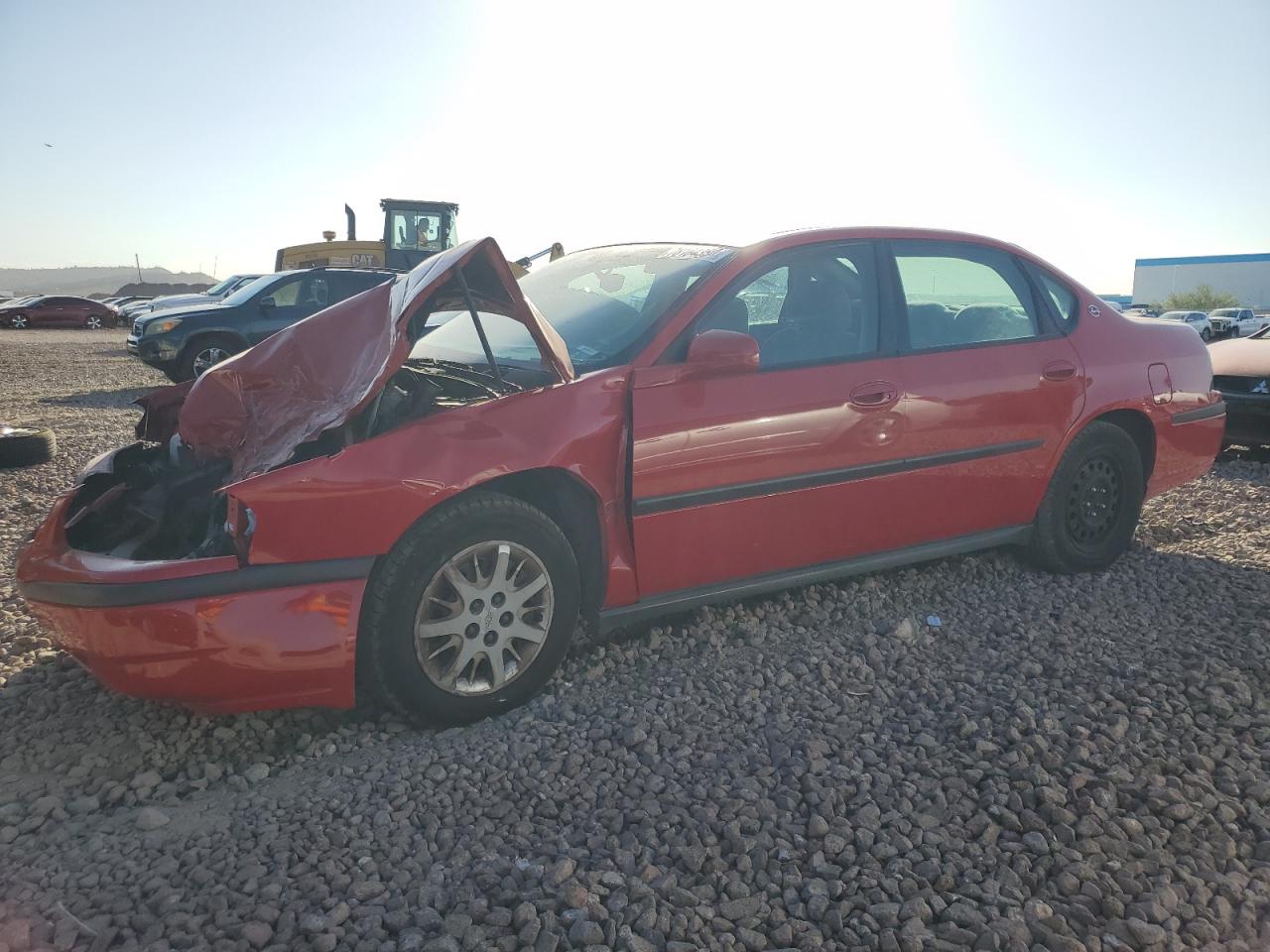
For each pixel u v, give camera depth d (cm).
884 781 270
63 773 283
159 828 254
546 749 293
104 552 322
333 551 279
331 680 286
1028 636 380
